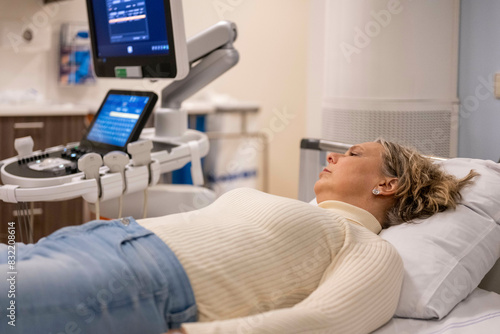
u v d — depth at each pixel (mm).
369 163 1322
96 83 3227
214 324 834
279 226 1067
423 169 1335
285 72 4039
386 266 1028
